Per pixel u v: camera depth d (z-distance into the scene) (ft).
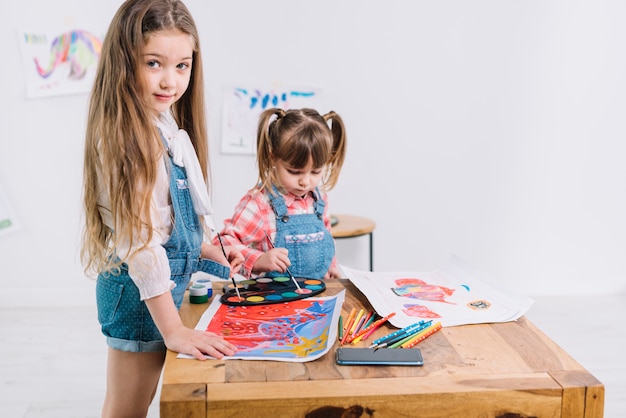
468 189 10.48
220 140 9.95
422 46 10.09
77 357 8.18
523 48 10.23
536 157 10.50
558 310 10.06
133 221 3.49
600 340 8.85
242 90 9.91
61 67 9.64
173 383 2.83
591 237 10.79
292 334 3.42
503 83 10.28
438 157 10.36
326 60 10.00
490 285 4.15
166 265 3.55
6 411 6.78
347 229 8.21
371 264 8.84
